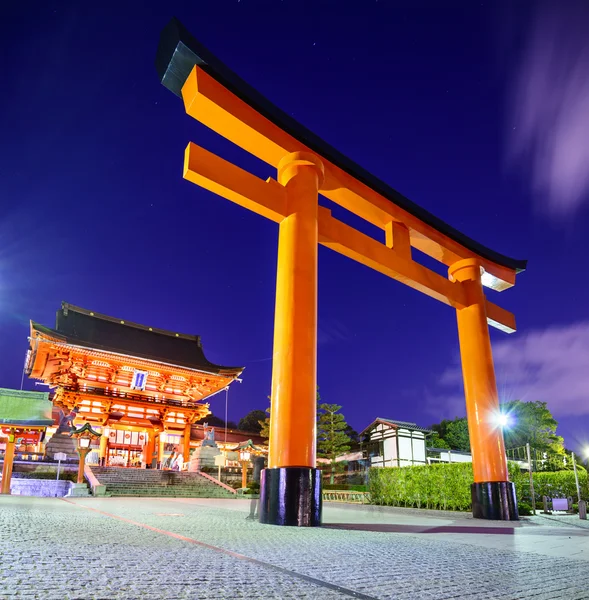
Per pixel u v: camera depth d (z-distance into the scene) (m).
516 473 15.80
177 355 36.66
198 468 28.89
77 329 33.03
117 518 7.44
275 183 9.16
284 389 7.81
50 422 21.02
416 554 4.57
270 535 5.61
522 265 15.03
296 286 8.41
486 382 12.25
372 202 11.28
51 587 2.46
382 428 34.06
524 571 3.86
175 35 7.98
